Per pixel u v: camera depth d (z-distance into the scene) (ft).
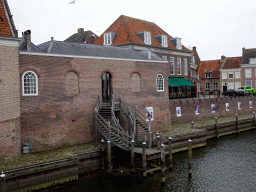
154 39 129.80
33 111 60.08
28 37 60.39
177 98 123.03
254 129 119.96
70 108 66.54
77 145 66.80
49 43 68.28
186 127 94.94
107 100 82.12
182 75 140.87
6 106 51.70
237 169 62.03
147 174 56.18
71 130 66.64
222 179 55.72
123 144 60.85
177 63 137.59
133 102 79.56
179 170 60.90
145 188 50.49
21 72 58.13
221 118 125.49
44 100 61.87
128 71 78.28
